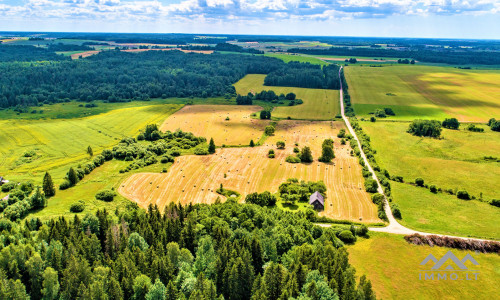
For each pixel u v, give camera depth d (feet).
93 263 246.88
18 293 213.66
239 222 304.91
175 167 481.46
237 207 332.80
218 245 264.93
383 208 360.07
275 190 415.23
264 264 253.85
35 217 338.34
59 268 240.12
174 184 429.38
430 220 344.90
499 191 403.13
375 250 295.28
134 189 414.21
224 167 481.87
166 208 326.65
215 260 245.86
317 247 266.16
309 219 344.49
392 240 310.04
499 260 282.15
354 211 364.38
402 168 474.90
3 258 233.76
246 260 237.86
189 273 237.66
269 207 376.89
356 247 299.99
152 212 319.88
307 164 491.72
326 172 463.83
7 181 419.13
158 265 240.12
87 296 208.74
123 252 258.98
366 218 350.64
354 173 460.14
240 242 265.75
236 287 224.53
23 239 265.34
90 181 433.48
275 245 261.24
